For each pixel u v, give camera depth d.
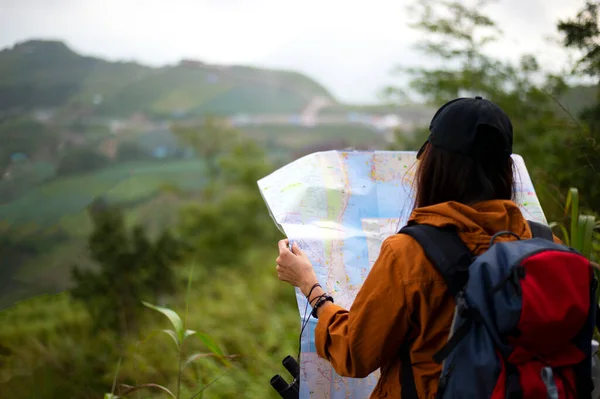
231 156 10.20
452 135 1.59
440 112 1.66
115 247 5.32
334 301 1.85
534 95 4.54
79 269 5.14
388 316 1.54
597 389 1.80
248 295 5.94
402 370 1.59
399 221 2.05
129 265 5.27
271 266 7.32
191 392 3.87
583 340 1.46
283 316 5.30
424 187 1.66
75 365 4.30
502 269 1.42
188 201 8.88
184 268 6.18
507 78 4.95
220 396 3.77
